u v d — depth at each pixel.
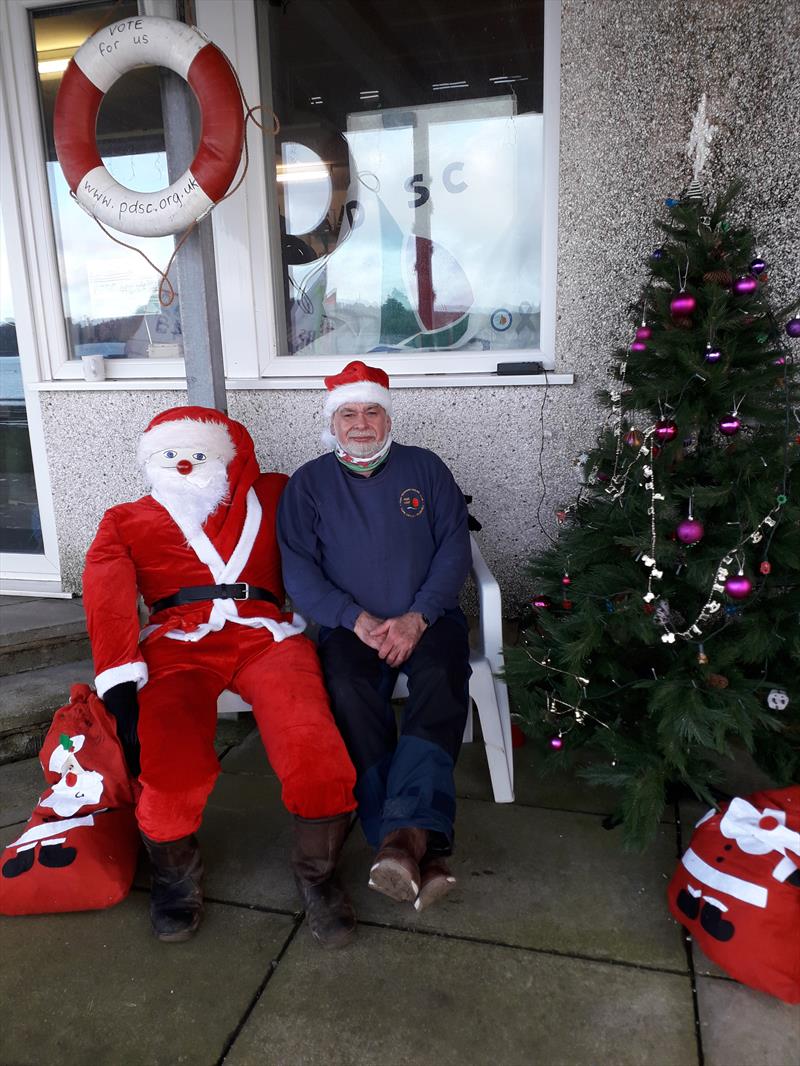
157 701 1.88
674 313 1.96
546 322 2.97
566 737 2.15
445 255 3.13
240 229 3.05
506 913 1.80
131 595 1.99
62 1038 1.50
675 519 2.01
